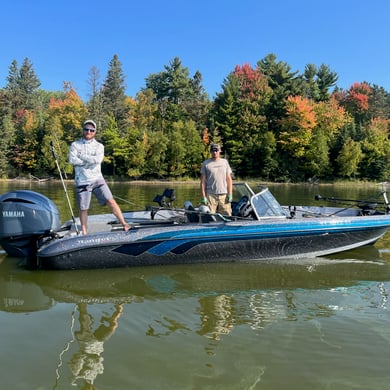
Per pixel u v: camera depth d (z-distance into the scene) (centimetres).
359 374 255
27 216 489
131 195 1811
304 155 4484
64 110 5066
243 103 4838
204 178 595
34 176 4522
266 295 402
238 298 392
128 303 373
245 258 535
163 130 5194
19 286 420
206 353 279
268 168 4422
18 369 254
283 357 275
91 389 235
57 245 470
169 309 359
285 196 1859
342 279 459
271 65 6444
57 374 249
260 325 327
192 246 510
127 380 245
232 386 241
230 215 578
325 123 4791
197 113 5500
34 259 517
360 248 616
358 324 330
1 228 494
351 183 4297
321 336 307
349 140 4412
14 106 6725
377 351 284
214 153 584
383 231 599
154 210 604
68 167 4244
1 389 232
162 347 286
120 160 4581
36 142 4675
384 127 5369
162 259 507
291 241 543
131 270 488
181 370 257
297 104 4531
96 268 486
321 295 403
